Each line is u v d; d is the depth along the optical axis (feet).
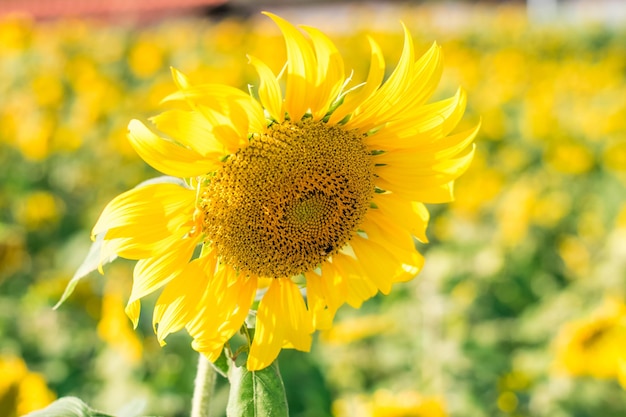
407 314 5.65
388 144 2.57
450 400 4.93
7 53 12.46
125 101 9.95
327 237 2.58
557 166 9.47
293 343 2.56
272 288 2.59
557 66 14.66
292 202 2.52
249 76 11.74
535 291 6.95
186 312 2.48
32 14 28.50
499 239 7.05
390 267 2.65
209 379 2.56
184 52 13.69
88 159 8.98
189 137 2.35
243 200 2.50
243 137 2.47
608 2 26.22
